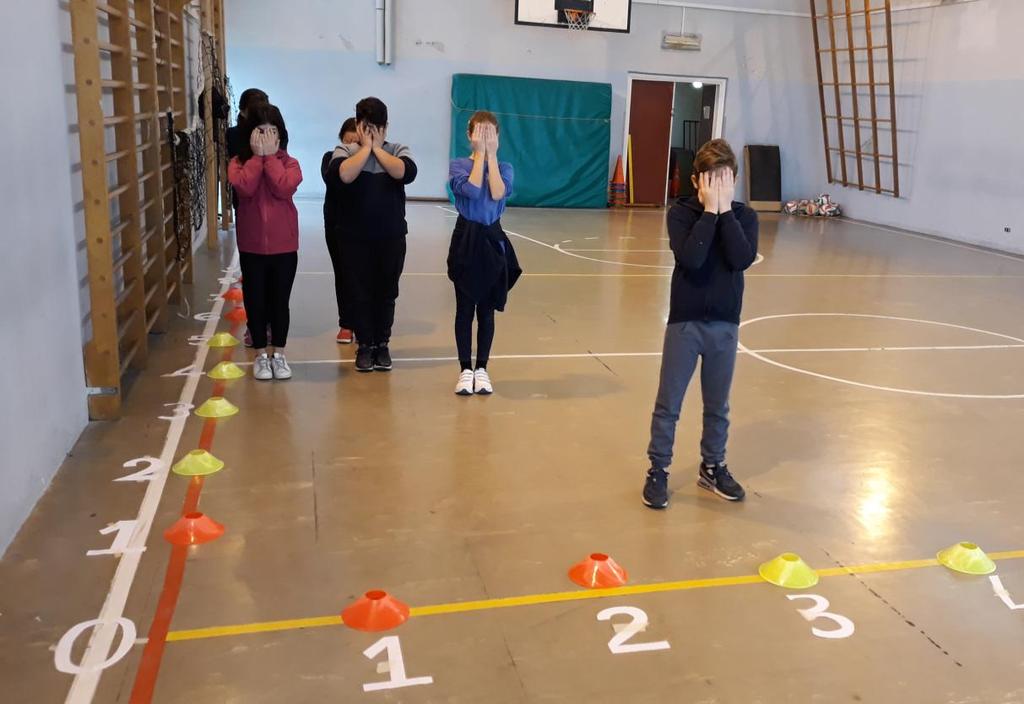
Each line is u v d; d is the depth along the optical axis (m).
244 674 2.25
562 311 6.62
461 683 2.25
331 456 3.69
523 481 3.52
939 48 12.04
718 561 2.95
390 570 2.80
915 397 4.79
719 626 2.56
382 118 4.35
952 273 9.05
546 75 14.05
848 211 14.33
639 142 14.91
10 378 2.85
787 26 14.66
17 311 2.93
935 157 12.23
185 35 7.62
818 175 15.19
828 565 2.95
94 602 2.54
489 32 13.66
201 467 3.46
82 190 3.90
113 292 3.88
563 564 2.88
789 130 15.05
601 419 4.27
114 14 4.36
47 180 3.34
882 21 13.09
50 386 3.34
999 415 4.53
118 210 4.77
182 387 4.50
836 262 9.57
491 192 4.23
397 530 3.07
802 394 4.79
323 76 13.27
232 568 2.77
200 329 5.68
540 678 2.29
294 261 4.56
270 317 4.70
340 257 4.89
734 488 3.41
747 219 3.13
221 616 2.50
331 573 2.76
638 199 15.16
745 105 14.84
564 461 3.74
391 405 4.34
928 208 12.42
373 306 4.82
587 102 14.09
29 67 3.13
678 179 16.17
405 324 6.04
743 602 2.70
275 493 3.31
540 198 14.32
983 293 7.95
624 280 7.97
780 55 14.75
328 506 3.23
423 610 2.57
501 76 13.74
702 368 3.32
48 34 3.40
